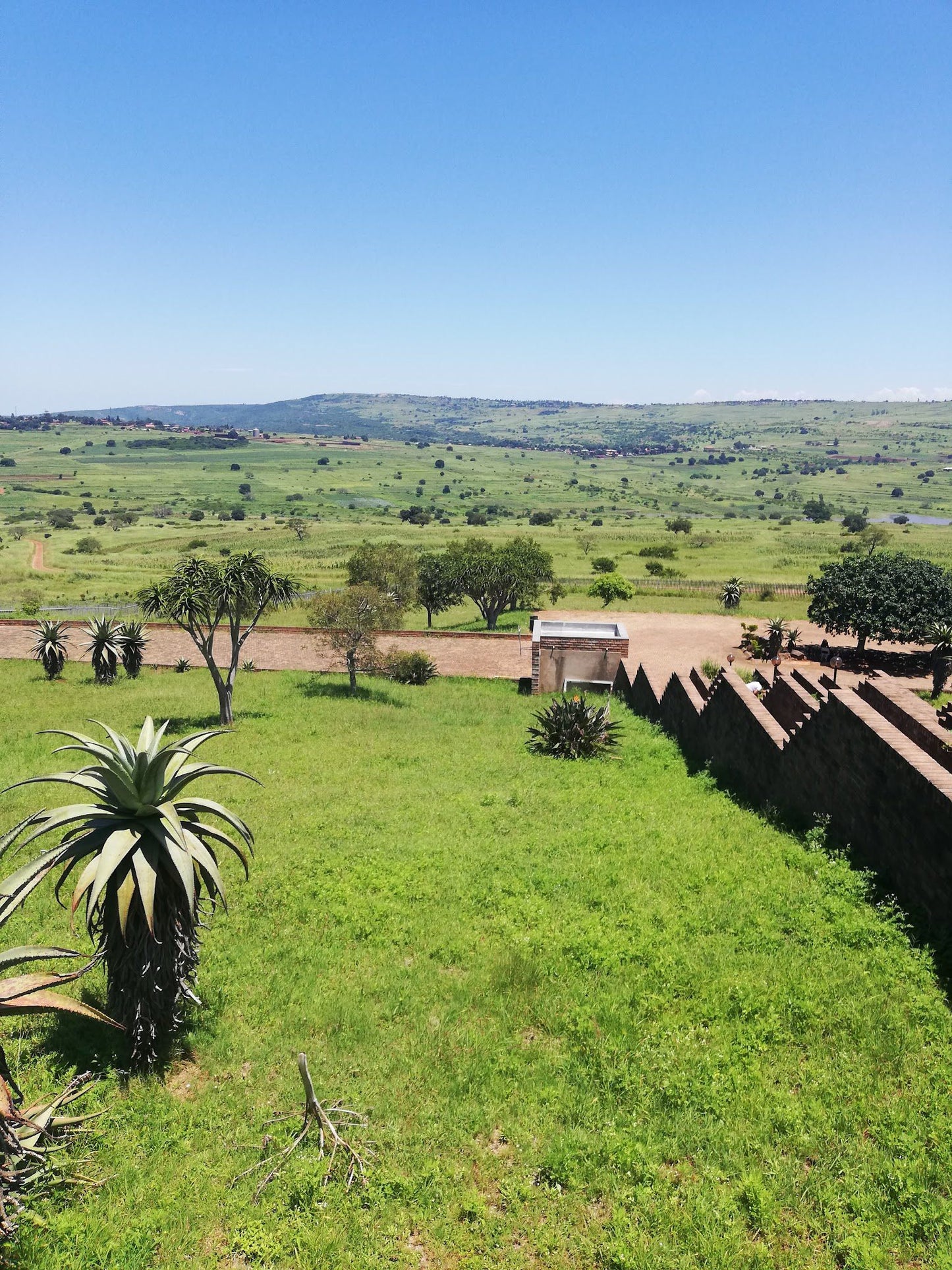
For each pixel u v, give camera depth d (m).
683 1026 8.67
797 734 14.89
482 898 12.29
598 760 21.64
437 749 23.39
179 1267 6.34
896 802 10.98
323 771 20.72
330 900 12.55
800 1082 7.68
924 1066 7.64
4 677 38.59
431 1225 6.61
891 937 9.79
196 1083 8.58
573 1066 8.26
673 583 79.50
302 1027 9.31
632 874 12.71
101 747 8.08
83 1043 9.16
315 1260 6.34
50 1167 7.04
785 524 191.25
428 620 58.50
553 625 37.34
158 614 27.19
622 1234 6.34
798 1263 5.96
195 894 8.12
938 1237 6.00
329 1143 7.46
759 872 12.29
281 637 42.25
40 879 7.73
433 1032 9.06
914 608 39.06
